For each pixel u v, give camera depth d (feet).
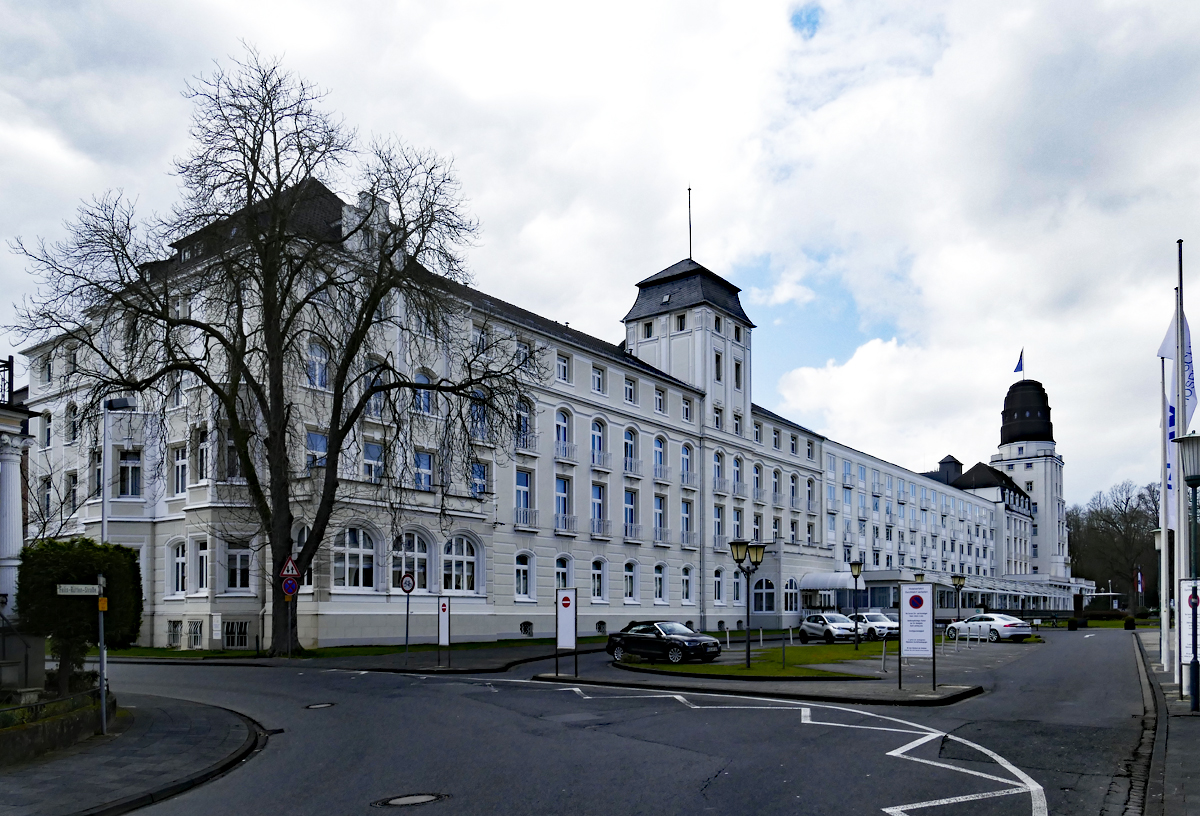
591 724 45.93
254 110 89.97
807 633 152.05
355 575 115.34
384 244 93.40
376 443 120.16
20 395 155.74
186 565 114.32
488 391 97.40
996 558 388.98
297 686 66.49
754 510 208.33
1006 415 448.65
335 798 31.12
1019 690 64.23
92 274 85.35
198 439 104.73
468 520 131.34
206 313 101.91
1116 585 453.58
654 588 172.76
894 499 298.35
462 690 63.21
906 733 42.34
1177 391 68.33
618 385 168.55
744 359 209.36
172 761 37.76
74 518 123.65
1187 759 34.96
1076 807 28.22
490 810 28.45
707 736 41.65
